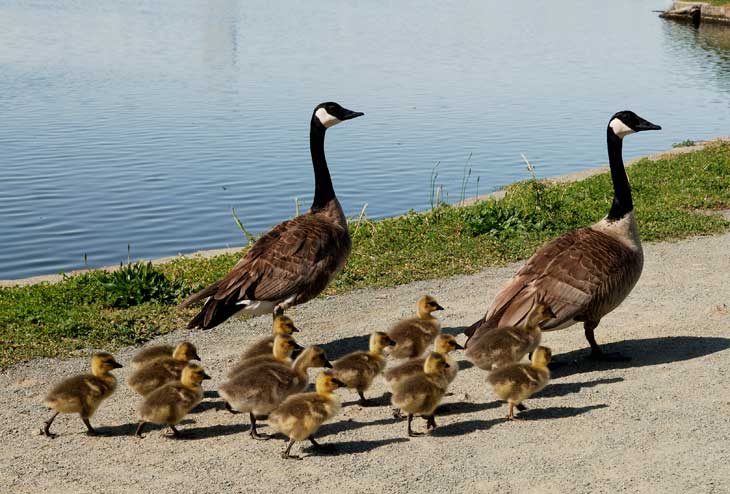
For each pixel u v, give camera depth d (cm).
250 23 8219
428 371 862
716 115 3853
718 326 1182
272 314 1226
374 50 6347
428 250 1605
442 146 3212
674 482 754
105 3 9706
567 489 746
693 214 1833
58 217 2252
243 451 844
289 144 3178
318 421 809
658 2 12388
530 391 887
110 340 1178
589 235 1052
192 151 3028
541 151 3127
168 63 5397
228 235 2128
